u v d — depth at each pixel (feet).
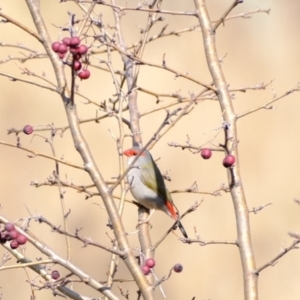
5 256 22.36
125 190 22.71
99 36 22.99
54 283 20.34
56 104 55.62
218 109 56.49
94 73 57.26
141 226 26.89
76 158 50.08
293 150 54.90
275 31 72.49
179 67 60.64
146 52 62.23
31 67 56.44
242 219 21.40
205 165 50.96
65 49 19.47
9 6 60.75
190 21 68.03
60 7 62.90
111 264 22.52
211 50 22.48
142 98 55.83
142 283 20.08
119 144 23.63
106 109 25.34
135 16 66.69
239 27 71.00
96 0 21.90
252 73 64.69
